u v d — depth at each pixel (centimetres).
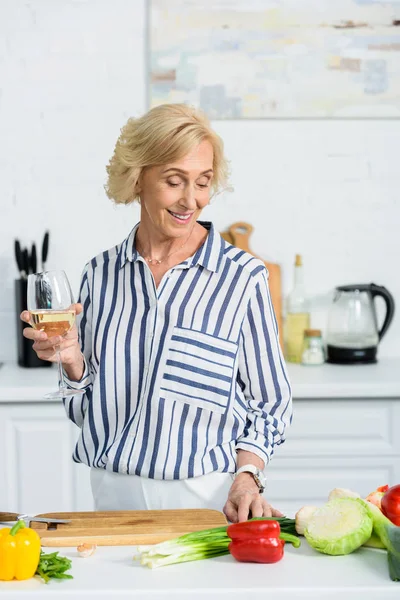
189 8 381
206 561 167
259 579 157
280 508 341
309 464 340
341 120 389
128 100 386
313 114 387
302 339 381
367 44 385
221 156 205
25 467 339
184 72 384
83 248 390
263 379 213
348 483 340
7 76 384
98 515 188
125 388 210
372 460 340
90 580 158
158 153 195
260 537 164
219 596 152
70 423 338
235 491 198
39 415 337
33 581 158
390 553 156
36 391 332
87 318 219
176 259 214
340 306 376
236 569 163
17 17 382
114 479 209
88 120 386
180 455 205
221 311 210
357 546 168
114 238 390
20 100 385
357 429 339
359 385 333
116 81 385
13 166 387
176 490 205
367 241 393
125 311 213
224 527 172
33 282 194
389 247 394
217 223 391
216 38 383
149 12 382
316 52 385
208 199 204
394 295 395
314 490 340
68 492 341
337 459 340
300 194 391
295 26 384
